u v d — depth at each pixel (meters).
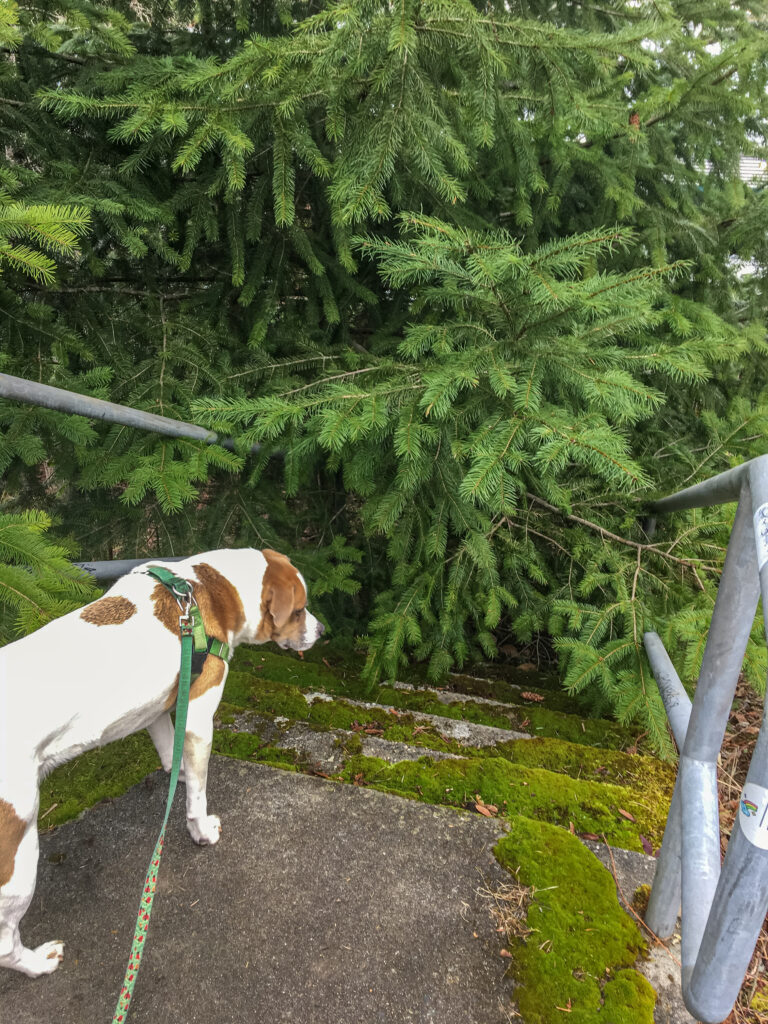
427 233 2.35
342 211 2.41
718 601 1.39
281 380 3.19
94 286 3.43
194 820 1.84
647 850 2.09
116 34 2.64
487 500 2.33
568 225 4.12
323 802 2.05
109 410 2.47
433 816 2.02
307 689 3.22
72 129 3.11
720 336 3.14
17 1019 1.43
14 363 2.83
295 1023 1.45
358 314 4.12
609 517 3.49
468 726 3.02
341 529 4.35
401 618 3.25
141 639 1.73
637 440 3.86
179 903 1.70
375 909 1.71
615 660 2.85
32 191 2.63
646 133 3.47
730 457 3.41
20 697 1.50
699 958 1.12
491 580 3.28
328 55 2.26
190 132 2.64
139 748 2.25
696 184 4.10
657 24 2.64
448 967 1.58
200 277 3.79
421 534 3.18
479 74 2.40
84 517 3.57
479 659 4.36
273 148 2.71
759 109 3.38
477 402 2.64
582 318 2.41
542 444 2.38
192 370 3.28
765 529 1.08
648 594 3.16
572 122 2.79
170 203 3.02
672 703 2.22
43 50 3.04
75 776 2.12
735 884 1.02
